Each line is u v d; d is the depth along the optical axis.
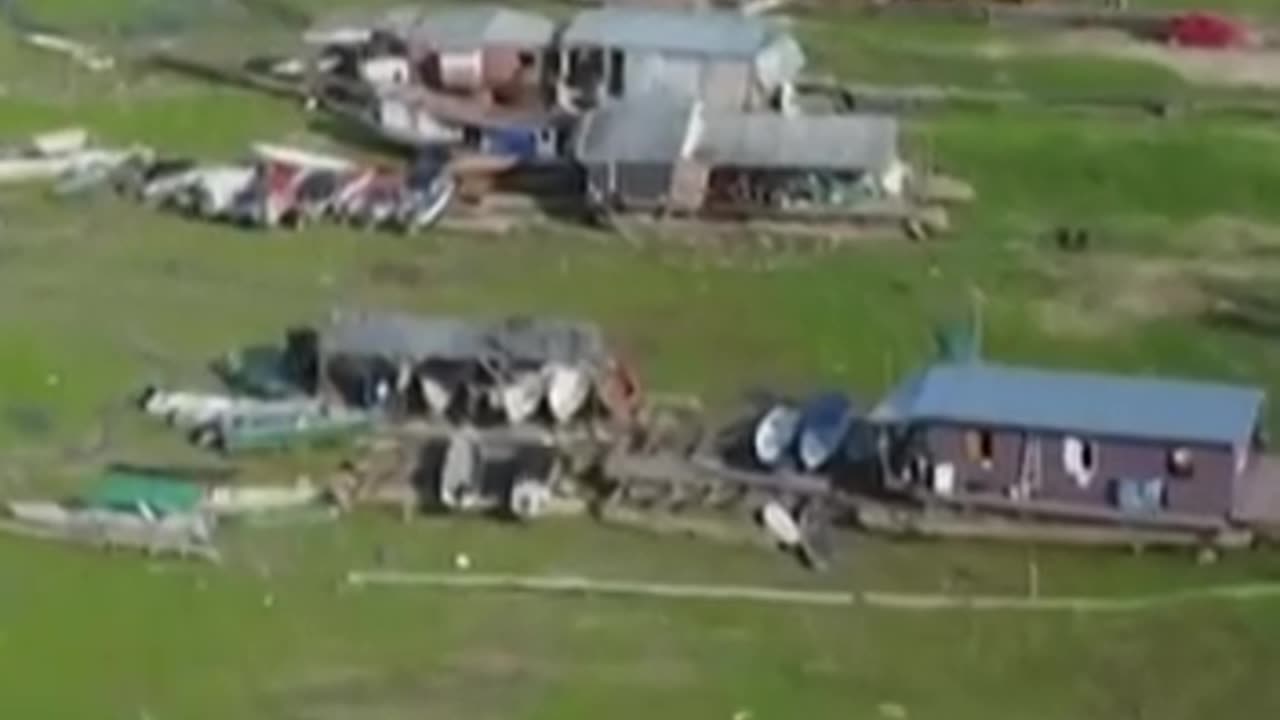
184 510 157.62
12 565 154.00
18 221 196.12
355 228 196.50
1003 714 143.38
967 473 159.00
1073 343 182.38
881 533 158.38
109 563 154.50
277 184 197.75
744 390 174.38
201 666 146.00
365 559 155.38
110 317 182.38
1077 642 150.00
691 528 157.88
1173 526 157.38
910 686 145.62
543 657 147.12
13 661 145.62
